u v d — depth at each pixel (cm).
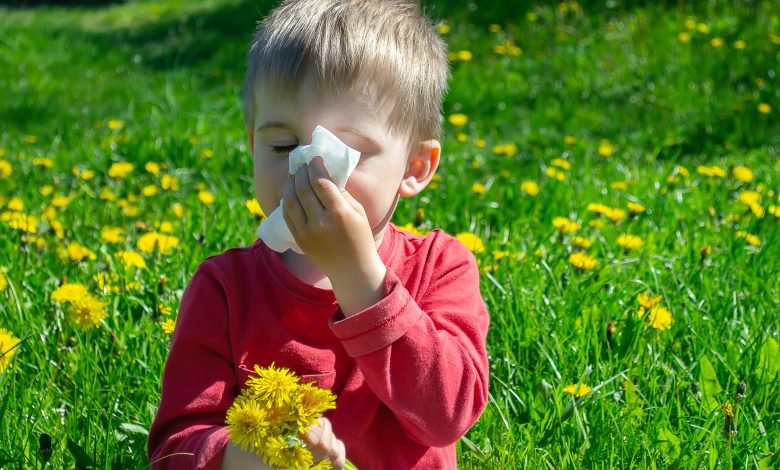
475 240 338
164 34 1330
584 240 358
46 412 240
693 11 943
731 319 303
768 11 899
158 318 296
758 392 260
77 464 211
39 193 495
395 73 183
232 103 798
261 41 189
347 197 167
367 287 166
